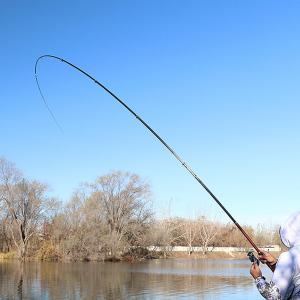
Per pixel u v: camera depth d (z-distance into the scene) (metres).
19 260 59.50
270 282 3.40
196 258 74.81
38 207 62.72
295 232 3.46
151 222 65.25
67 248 58.62
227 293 26.31
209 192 4.81
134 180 63.59
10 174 62.69
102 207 61.97
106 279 34.53
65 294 26.14
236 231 82.56
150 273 40.09
